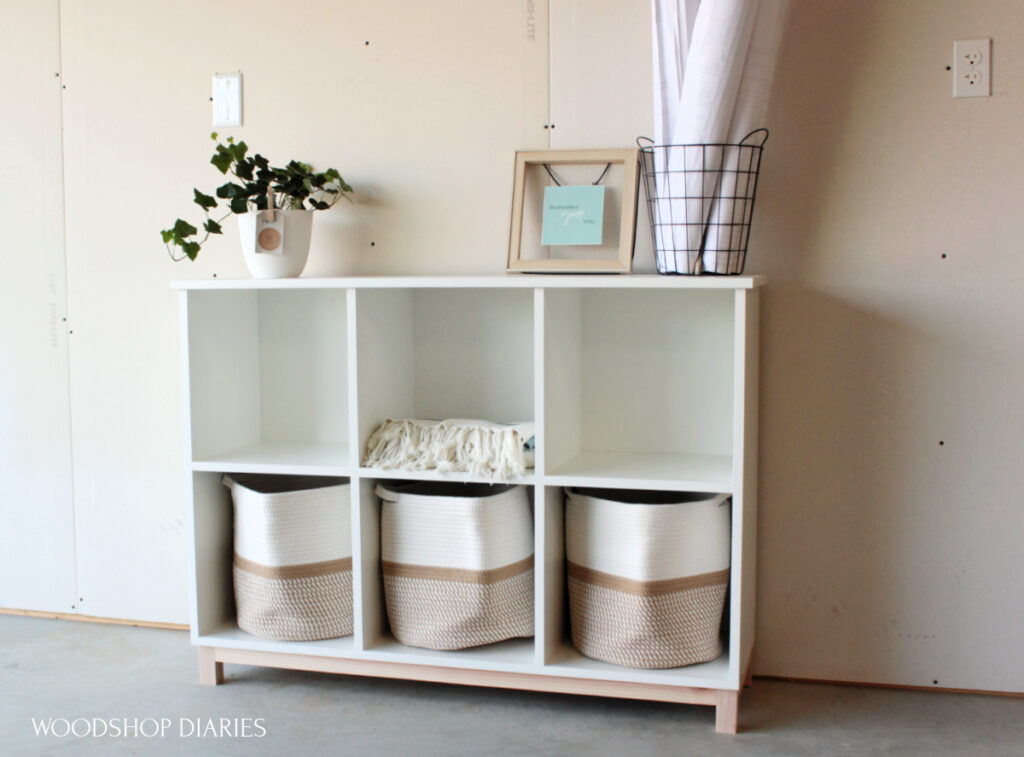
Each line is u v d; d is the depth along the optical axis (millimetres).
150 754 1779
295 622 1988
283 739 1838
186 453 2023
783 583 2061
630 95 2041
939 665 2010
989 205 1903
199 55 2252
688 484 1782
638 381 2082
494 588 1902
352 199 2203
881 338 1968
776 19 1816
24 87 2348
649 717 1925
